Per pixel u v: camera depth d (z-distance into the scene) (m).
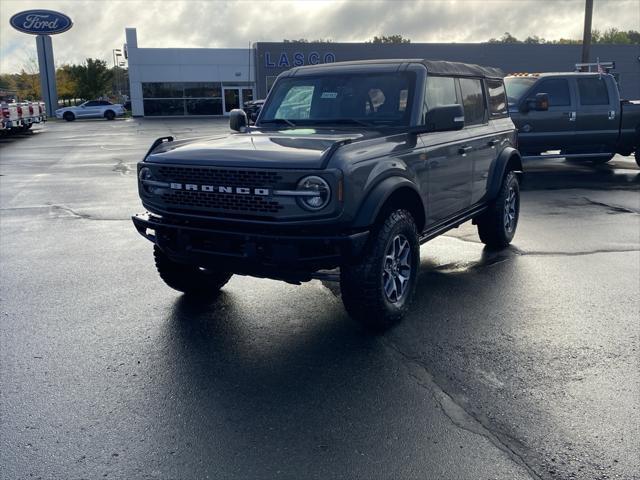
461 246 7.59
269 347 4.65
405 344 4.66
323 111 5.67
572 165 15.62
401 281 4.99
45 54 52.09
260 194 4.22
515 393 3.88
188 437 3.44
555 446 3.29
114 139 26.19
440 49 45.44
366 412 3.68
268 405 3.78
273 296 5.82
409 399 3.83
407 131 5.12
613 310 5.32
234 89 50.03
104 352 4.57
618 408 3.68
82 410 3.73
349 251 4.24
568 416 3.59
